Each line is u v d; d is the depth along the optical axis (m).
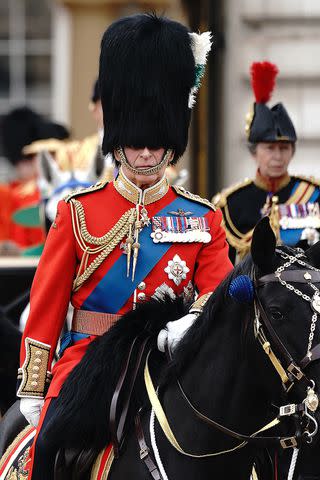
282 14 33.78
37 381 16.30
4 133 40.94
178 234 16.38
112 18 52.25
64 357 16.38
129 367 15.78
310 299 14.08
